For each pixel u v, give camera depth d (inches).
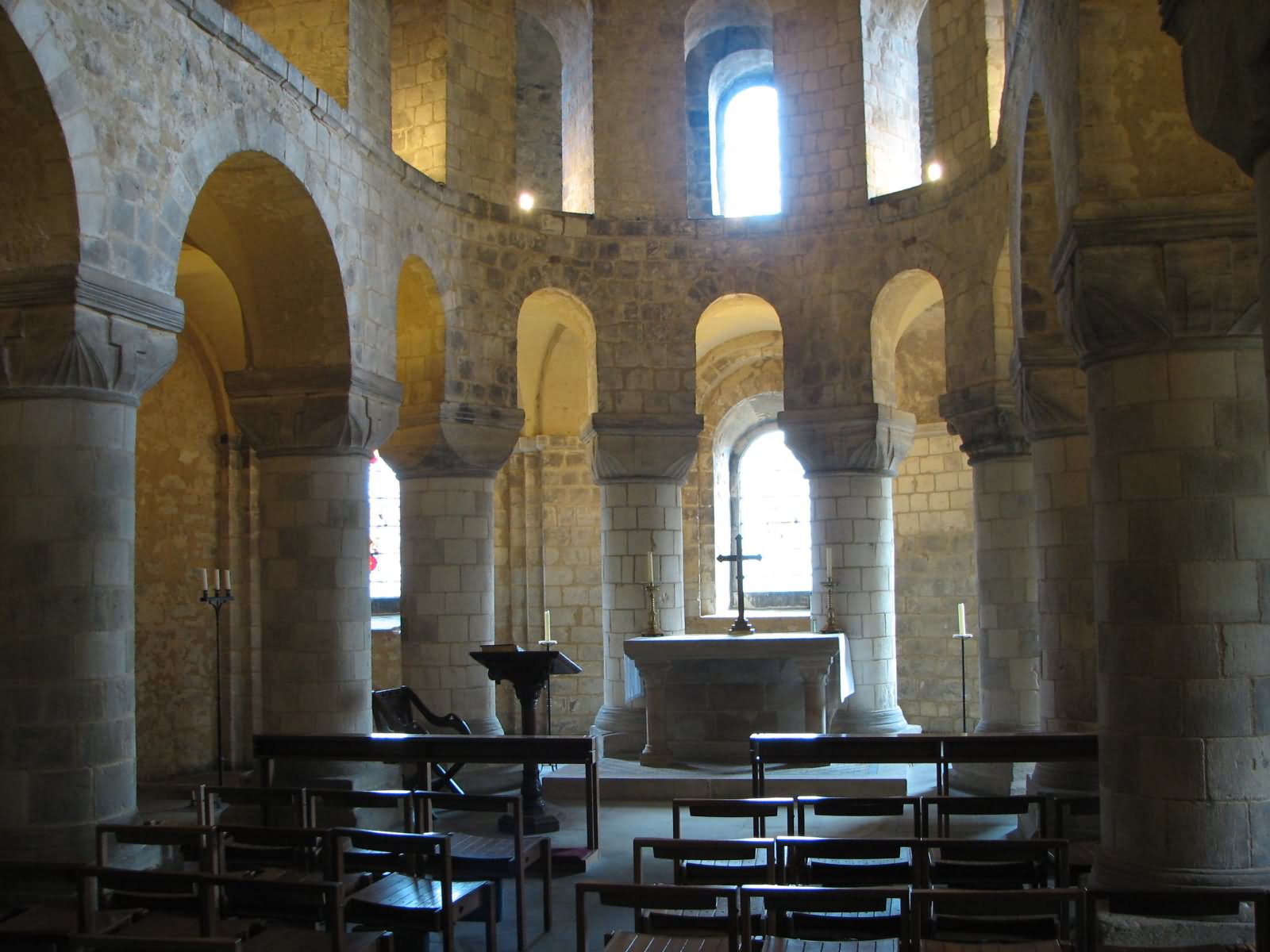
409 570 740.0
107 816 423.8
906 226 740.7
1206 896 250.4
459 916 339.3
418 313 725.3
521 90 981.8
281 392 602.9
